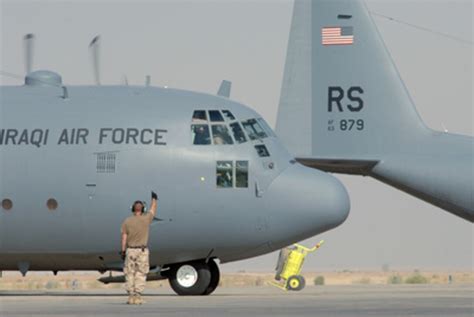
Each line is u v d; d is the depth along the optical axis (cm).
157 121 5488
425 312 3769
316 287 7856
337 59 7731
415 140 7588
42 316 3653
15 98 5631
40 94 5644
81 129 5488
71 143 5469
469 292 5956
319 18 7769
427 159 7494
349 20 7738
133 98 5581
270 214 5475
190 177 5428
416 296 5172
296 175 5528
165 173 5428
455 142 7525
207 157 5450
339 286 8425
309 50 7769
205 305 4272
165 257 5544
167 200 5422
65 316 3647
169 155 5434
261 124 5634
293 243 5616
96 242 5500
